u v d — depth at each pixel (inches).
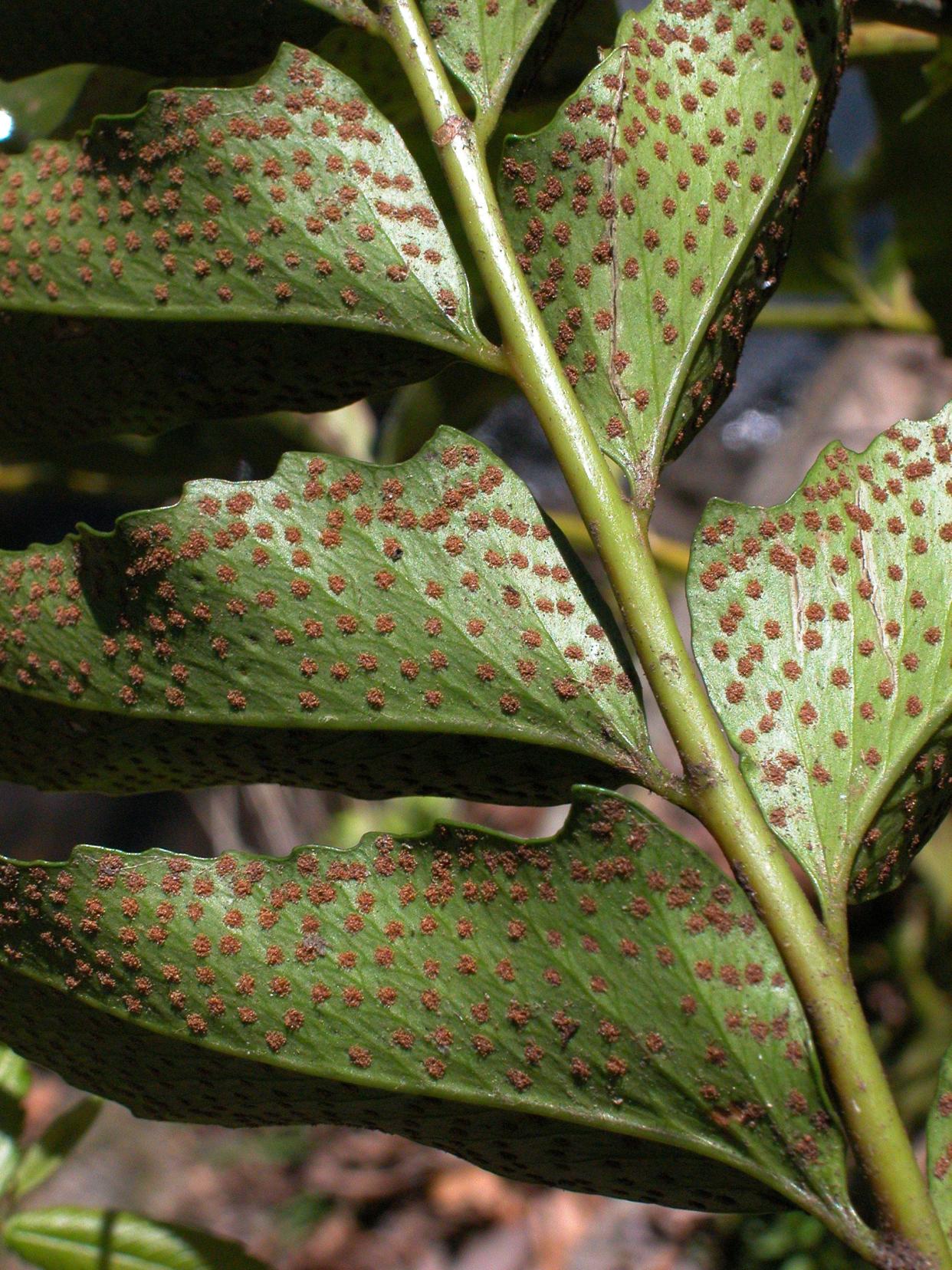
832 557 6.1
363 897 5.8
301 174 6.2
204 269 6.2
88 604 6.1
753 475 23.0
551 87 7.9
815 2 6.4
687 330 6.2
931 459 6.2
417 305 6.2
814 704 6.0
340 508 6.0
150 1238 7.0
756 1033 5.6
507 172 6.2
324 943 5.8
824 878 5.8
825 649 6.0
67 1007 5.9
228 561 6.0
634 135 6.2
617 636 6.0
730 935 5.7
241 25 6.6
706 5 6.4
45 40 6.7
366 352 6.3
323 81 6.3
